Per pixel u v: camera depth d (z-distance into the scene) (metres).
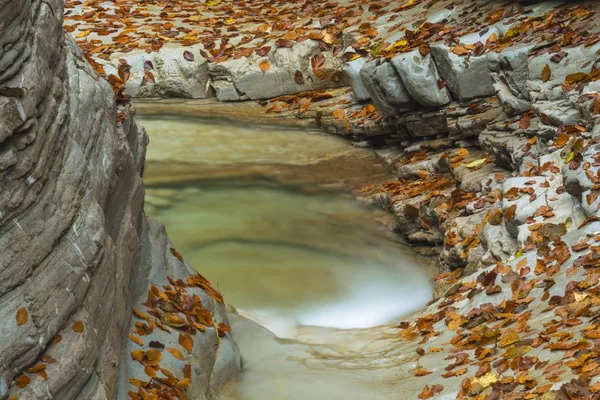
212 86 12.66
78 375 4.10
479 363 5.62
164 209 9.56
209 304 6.29
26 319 3.88
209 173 10.48
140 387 5.08
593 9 9.58
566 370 5.02
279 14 13.90
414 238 8.78
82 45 12.78
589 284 5.92
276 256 8.61
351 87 11.59
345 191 9.96
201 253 8.63
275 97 12.48
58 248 4.29
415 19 11.87
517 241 7.08
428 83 9.78
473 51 9.55
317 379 5.91
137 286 5.87
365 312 7.71
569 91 8.07
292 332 7.16
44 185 4.27
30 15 4.48
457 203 8.57
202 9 14.48
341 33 12.56
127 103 6.45
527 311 6.07
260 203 9.74
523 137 8.59
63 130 4.62
